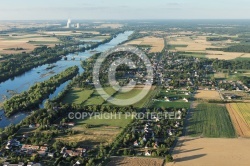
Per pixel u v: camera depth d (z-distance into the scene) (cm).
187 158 19500
